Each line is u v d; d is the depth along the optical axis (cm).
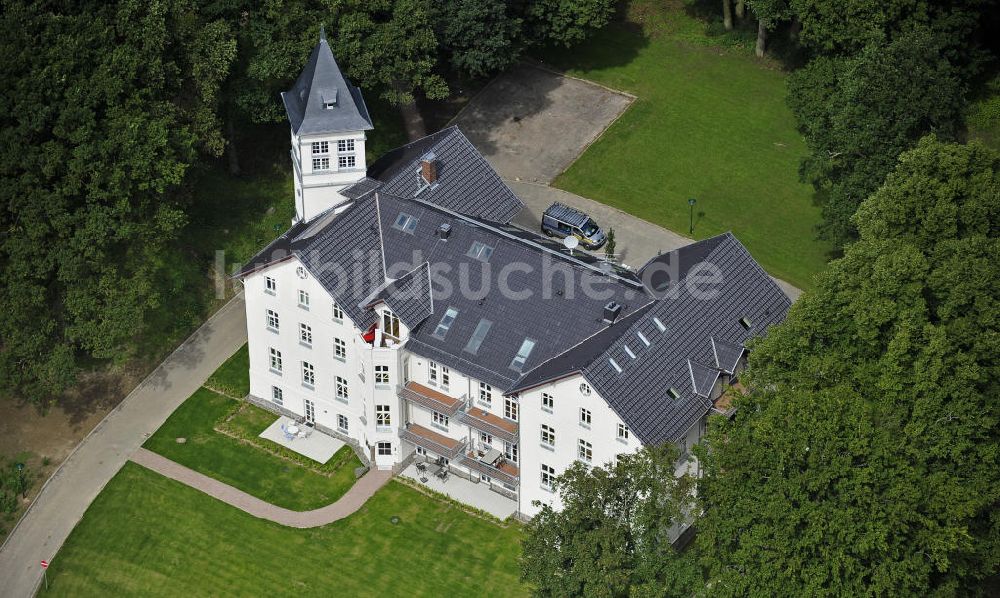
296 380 11969
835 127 12581
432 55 14625
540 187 14450
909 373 9706
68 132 11425
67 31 11781
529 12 15075
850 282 10044
